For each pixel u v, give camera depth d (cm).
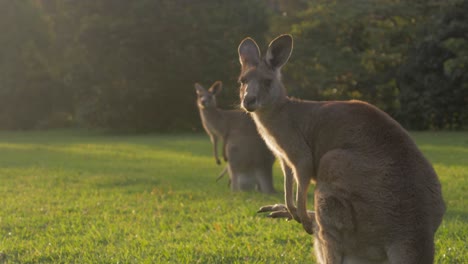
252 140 1112
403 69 3166
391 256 405
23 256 631
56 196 1080
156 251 634
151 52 3450
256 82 524
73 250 648
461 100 2995
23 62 4112
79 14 3553
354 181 419
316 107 495
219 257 606
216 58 3412
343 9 3388
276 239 689
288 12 4150
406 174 413
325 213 432
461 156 1684
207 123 1222
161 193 1085
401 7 3338
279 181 1314
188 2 3478
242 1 3588
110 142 2698
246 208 884
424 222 404
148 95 3409
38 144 2600
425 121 3109
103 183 1274
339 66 3231
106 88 3491
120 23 3319
